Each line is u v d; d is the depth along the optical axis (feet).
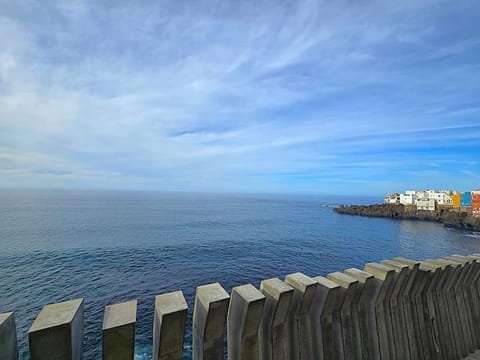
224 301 6.31
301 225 227.61
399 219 295.28
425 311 10.32
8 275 85.76
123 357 5.37
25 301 66.49
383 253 130.62
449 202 327.88
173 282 83.10
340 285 8.47
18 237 144.36
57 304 5.58
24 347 36.83
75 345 5.18
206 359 6.24
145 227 194.59
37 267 94.53
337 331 8.18
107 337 5.16
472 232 205.57
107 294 71.77
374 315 8.99
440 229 221.05
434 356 10.15
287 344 7.37
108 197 636.48
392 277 9.25
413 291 10.05
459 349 10.94
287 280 8.32
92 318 55.11
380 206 341.00
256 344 6.82
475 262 12.16
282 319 7.22
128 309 5.79
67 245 127.95
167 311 5.64
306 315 7.80
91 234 158.81
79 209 315.37
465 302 11.78
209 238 156.97
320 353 7.77
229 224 222.48
